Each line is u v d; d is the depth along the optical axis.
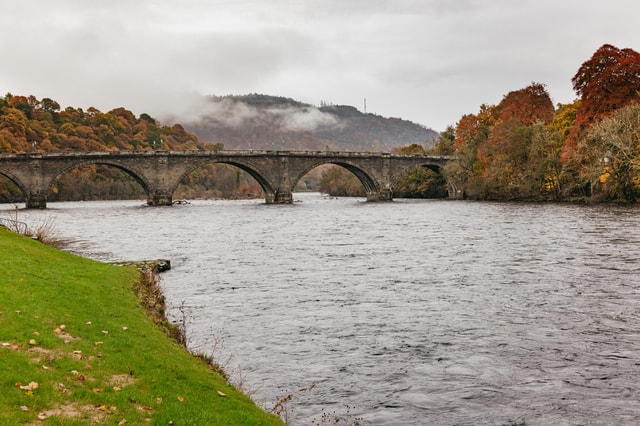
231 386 13.63
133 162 124.56
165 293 27.47
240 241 51.09
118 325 16.36
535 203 106.12
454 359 17.23
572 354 17.48
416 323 21.45
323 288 28.44
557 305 23.80
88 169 184.75
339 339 19.55
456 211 91.06
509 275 31.00
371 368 16.58
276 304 24.95
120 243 50.25
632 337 19.12
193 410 10.93
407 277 31.11
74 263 26.73
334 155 141.38
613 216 68.44
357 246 45.84
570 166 96.38
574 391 14.60
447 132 174.00
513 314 22.47
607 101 90.94
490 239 48.53
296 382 15.52
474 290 27.22
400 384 15.30
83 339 14.24
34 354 12.48
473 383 15.27
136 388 11.58
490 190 125.94
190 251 44.19
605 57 94.25
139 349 14.41
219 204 138.12
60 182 173.38
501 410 13.54
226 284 29.81
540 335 19.53
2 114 185.12
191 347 18.53
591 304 23.88
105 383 11.60
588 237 47.50
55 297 17.89
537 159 106.81
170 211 105.38
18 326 14.09
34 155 114.88
